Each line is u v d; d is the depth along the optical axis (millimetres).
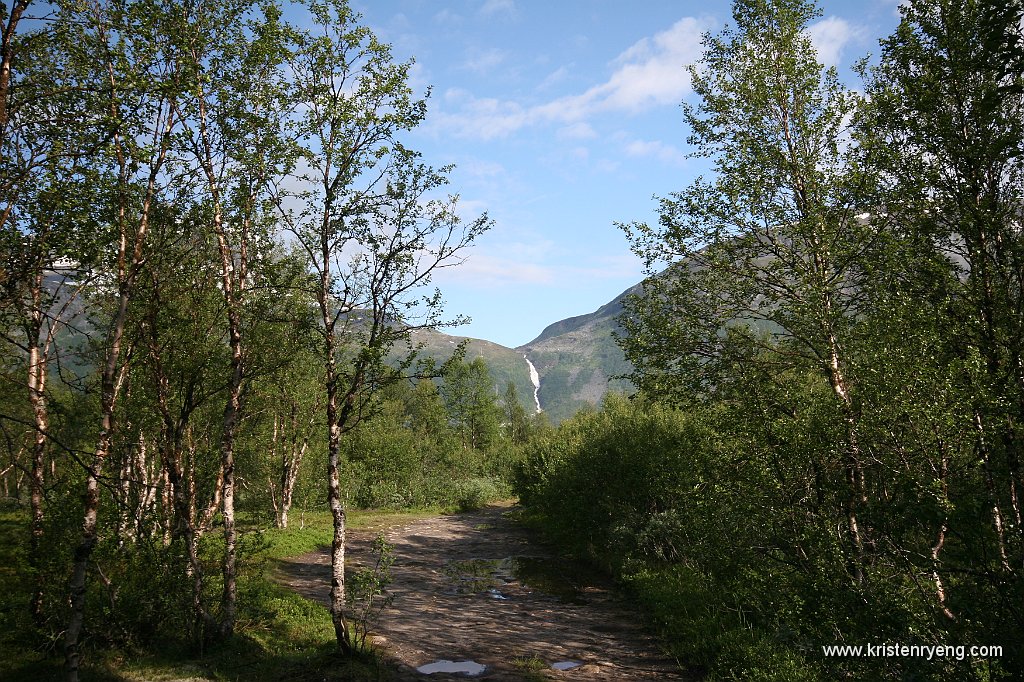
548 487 29781
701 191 14281
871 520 7988
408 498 46688
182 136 9727
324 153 10938
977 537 6695
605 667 11641
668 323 14539
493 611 16344
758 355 13914
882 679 6793
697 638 12383
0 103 7121
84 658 10086
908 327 9227
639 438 23125
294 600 15555
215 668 10133
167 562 11383
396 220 11258
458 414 70938
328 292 11117
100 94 8727
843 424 9484
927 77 9477
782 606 9547
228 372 12484
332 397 10992
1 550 12648
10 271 8711
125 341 11773
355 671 10062
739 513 10602
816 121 13406
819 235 12391
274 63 11070
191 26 10062
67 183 7758
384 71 11453
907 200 9953
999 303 8484
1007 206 8484
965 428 8172
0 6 7035
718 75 14977
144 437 15109
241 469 26094
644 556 20984
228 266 11898
